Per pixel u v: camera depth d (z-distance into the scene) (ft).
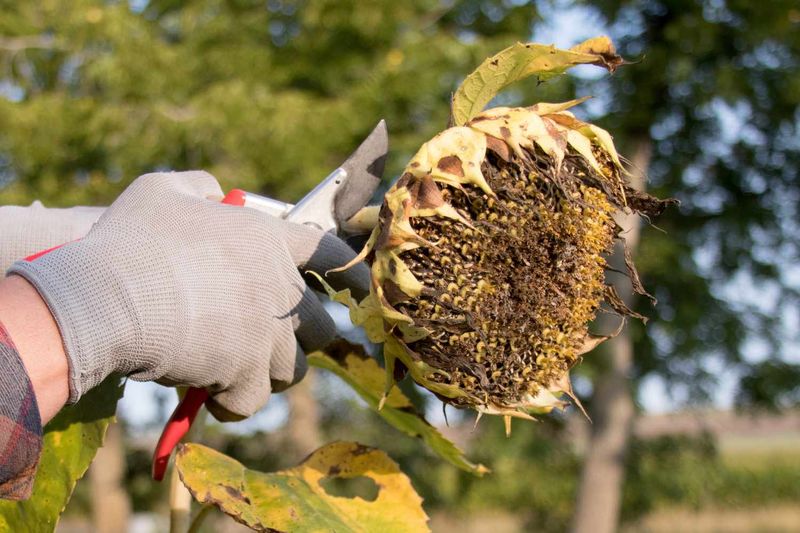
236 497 3.43
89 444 3.80
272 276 3.16
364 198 3.66
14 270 2.71
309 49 22.70
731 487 46.93
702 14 21.76
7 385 2.48
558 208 3.10
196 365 3.01
